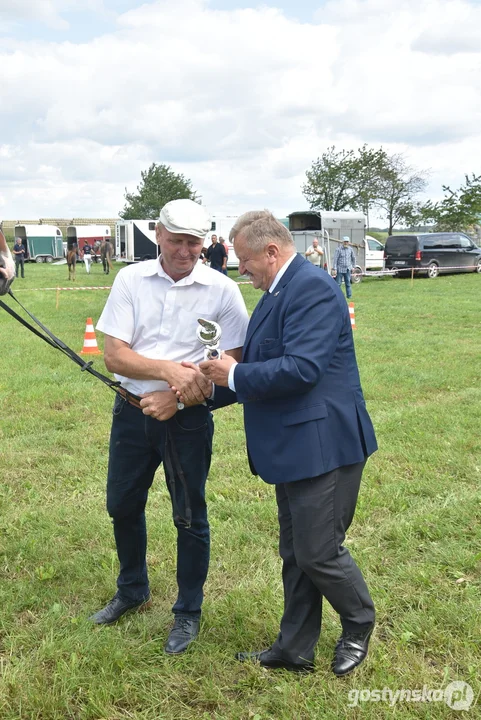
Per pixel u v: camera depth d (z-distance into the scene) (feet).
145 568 10.61
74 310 51.52
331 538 8.45
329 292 8.18
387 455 17.21
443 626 9.92
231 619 10.27
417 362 29.73
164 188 218.79
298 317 8.07
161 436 9.43
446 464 16.56
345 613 8.82
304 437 8.24
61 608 10.59
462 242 87.10
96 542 13.00
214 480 15.97
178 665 9.20
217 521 13.69
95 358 31.48
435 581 11.23
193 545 9.70
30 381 26.03
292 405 8.30
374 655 9.27
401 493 14.78
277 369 7.95
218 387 9.27
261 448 8.57
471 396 23.41
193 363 9.46
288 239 8.57
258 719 8.22
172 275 9.22
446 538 12.66
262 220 8.48
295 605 8.98
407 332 38.96
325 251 82.28
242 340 9.66
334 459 8.29
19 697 8.54
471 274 87.30
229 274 95.66
